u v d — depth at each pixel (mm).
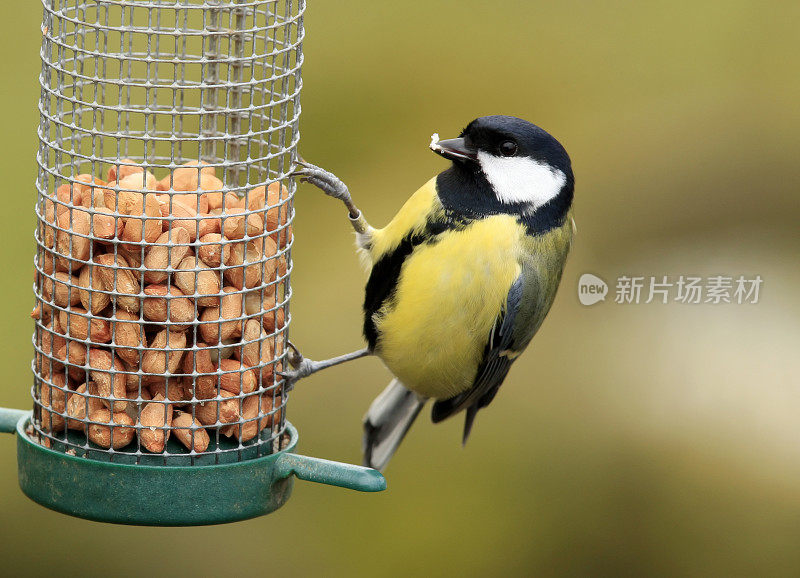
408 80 14102
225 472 7262
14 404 11961
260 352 7633
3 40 12844
